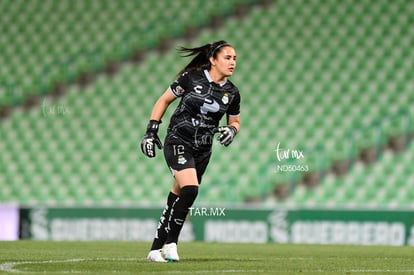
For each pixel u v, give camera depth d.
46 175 62.34
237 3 68.94
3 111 66.81
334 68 63.53
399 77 62.12
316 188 56.06
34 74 68.62
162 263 21.33
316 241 41.22
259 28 67.25
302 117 61.19
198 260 23.34
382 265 22.38
